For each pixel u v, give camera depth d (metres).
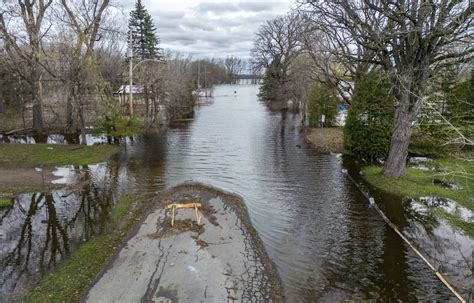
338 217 10.69
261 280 7.34
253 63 60.22
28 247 8.81
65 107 22.75
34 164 15.78
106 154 18.02
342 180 14.34
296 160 17.72
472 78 19.38
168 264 7.80
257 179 14.48
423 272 7.77
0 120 26.12
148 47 50.12
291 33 43.97
